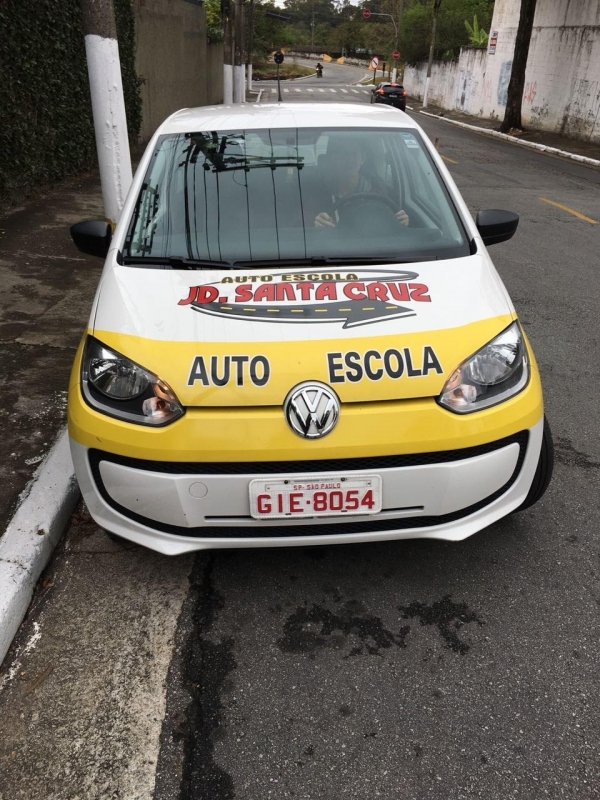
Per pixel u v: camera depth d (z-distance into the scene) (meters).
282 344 2.30
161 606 2.57
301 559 2.81
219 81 31.22
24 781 1.94
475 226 3.19
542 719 2.12
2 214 8.08
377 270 2.75
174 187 3.21
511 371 2.41
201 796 1.90
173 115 3.77
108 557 2.82
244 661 2.34
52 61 9.35
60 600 2.60
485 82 30.36
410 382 2.24
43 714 2.14
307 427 2.16
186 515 2.26
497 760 1.99
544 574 2.73
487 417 2.29
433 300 2.55
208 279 2.69
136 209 3.12
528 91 25.16
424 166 3.39
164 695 2.21
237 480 2.20
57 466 3.17
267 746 2.04
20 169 8.67
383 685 2.24
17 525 2.79
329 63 100.94
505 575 2.72
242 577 2.72
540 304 6.07
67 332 4.82
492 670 2.29
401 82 55.84
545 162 17.05
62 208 8.59
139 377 2.28
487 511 2.43
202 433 2.18
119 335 2.42
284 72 68.88
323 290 2.59
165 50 17.55
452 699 2.19
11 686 2.24
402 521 2.34
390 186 3.27
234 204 3.13
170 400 2.22
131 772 1.96
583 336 5.34
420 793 1.90
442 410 2.24
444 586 2.66
